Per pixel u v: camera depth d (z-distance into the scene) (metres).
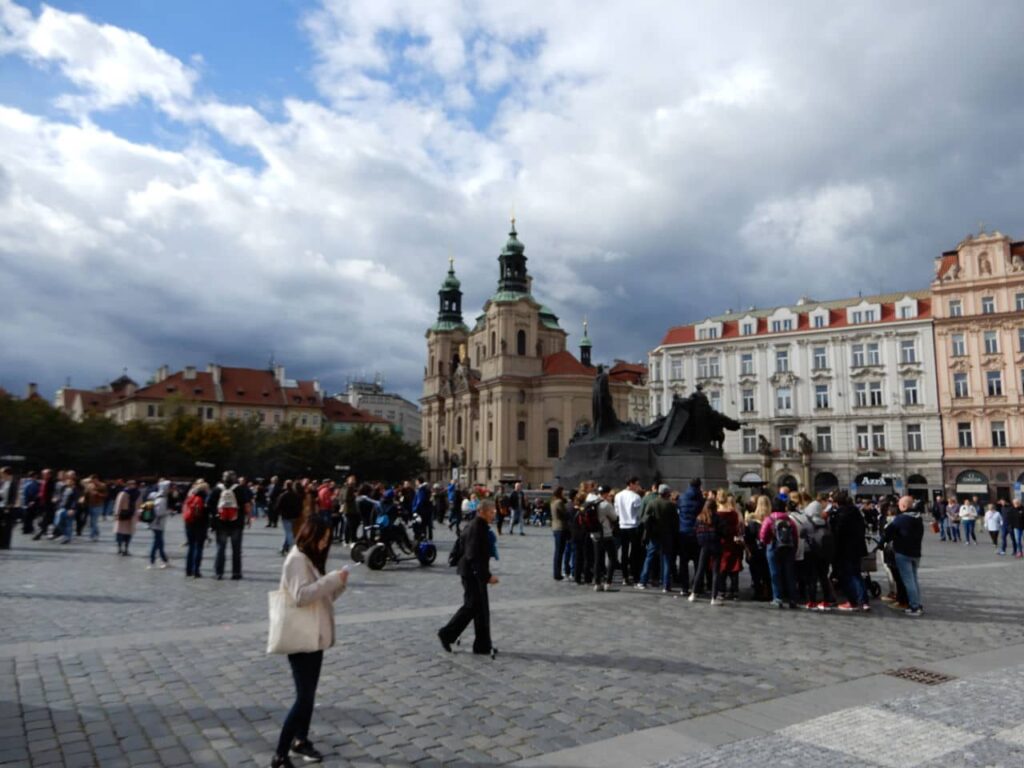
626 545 16.89
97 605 13.44
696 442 27.09
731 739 6.83
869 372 69.69
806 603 14.82
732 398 75.81
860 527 13.83
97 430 74.44
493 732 6.95
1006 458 63.06
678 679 8.79
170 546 25.28
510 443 101.62
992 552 28.69
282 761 5.98
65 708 7.49
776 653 10.18
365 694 8.05
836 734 6.98
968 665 9.66
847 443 70.06
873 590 15.73
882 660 9.86
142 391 117.38
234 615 12.54
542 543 29.44
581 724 7.20
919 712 7.63
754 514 15.80
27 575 17.55
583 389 101.81
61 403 130.00
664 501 15.54
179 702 7.71
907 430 67.81
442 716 7.38
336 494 28.14
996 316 64.38
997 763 6.26
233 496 17.36
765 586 15.07
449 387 120.44
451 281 130.00
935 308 67.44
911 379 68.00
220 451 85.81
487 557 10.07
